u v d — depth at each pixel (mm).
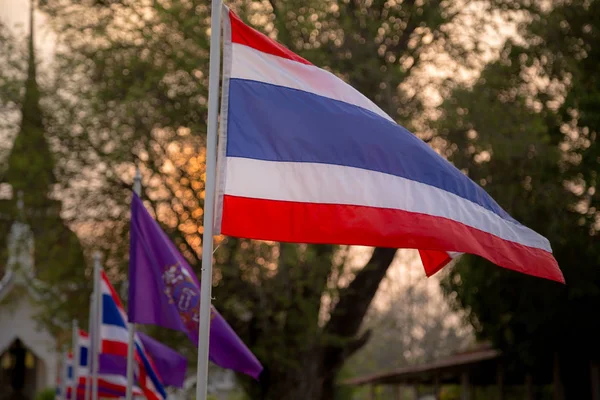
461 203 9609
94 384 18516
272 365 28625
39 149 27109
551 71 27422
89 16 26859
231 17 9539
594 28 27828
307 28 24016
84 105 26609
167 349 19859
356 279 30391
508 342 32531
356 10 25969
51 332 31078
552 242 27672
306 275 26297
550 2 28031
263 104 9383
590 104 27219
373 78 25641
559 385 31594
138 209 13836
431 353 70375
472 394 43906
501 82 27234
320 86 9633
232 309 27219
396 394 55656
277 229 9117
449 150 27359
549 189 27875
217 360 12828
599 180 27688
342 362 30594
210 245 9070
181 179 26266
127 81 26047
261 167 9188
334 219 9203
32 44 27234
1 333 58156
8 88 26781
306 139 9344
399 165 9508
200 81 25203
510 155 26547
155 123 25938
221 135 9234
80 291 28625
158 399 18141
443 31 27391
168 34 25641
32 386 64188
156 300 13664
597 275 28500
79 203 27438
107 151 26609
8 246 28453
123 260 27641
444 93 26969
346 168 9344
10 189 27906
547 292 29469
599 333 29938
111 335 19016
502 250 9656
